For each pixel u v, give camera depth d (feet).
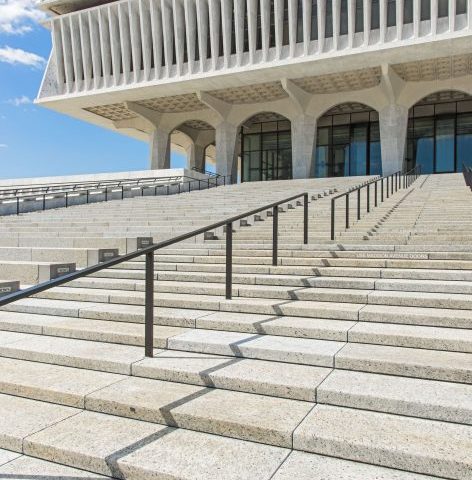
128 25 118.42
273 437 10.57
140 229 43.11
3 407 12.95
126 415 12.14
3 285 23.22
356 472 9.50
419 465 9.39
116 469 10.04
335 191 65.67
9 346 16.61
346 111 128.77
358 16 96.99
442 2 89.61
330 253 26.03
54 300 22.70
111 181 100.07
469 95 110.32
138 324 18.48
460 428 10.52
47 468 10.55
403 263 22.72
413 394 11.53
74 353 15.58
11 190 88.94
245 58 106.93
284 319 17.25
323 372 13.32
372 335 14.92
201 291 21.25
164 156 139.23
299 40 102.68
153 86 114.52
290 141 138.72
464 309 16.93
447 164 118.73
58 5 123.85
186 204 61.46
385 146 111.65
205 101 119.24
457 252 24.03
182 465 9.80
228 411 11.52
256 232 36.29
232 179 129.80
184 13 113.39
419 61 97.25
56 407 12.92
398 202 48.93
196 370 13.55
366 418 11.07
